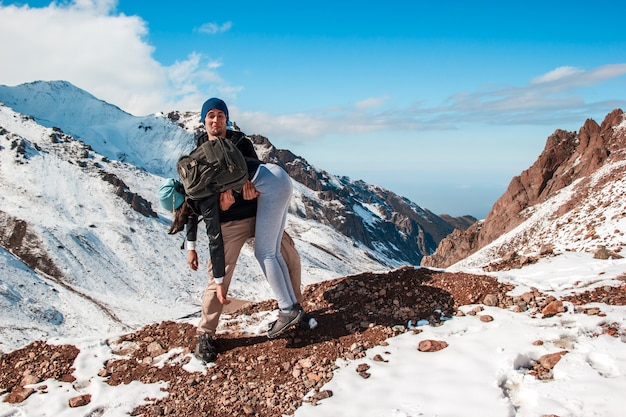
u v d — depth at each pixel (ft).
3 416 18.57
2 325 254.68
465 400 15.39
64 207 510.58
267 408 17.04
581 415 13.92
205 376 19.74
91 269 394.32
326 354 19.99
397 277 26.20
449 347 18.84
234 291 395.14
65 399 19.20
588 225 95.04
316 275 501.15
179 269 454.40
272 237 20.20
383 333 20.94
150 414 17.65
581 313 19.95
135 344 23.21
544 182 281.74
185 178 18.25
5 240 398.21
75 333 277.85
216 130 19.57
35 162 593.01
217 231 19.17
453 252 350.64
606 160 221.05
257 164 19.35
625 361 16.02
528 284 24.23
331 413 16.05
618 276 23.08
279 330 21.15
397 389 16.72
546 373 16.40
